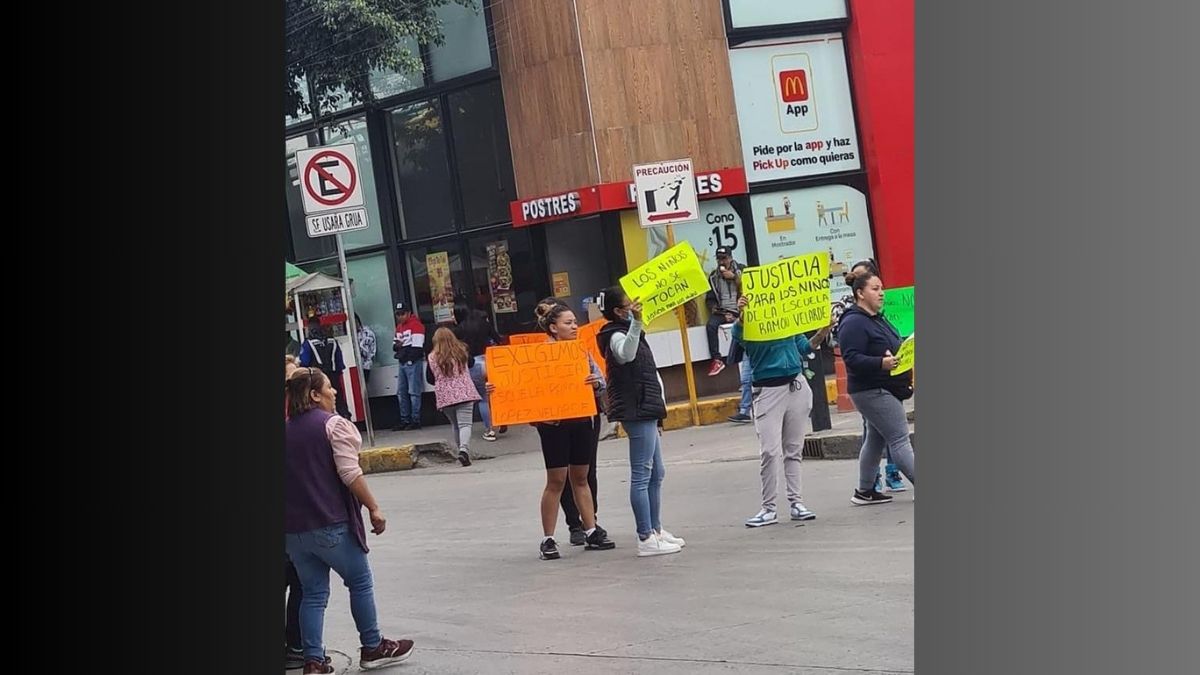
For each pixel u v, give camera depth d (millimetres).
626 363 8930
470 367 17453
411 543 10953
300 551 6395
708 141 18406
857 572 7539
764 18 18656
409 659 6645
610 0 18172
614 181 18078
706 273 18422
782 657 5938
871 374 9352
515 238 19078
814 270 9570
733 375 18109
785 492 10930
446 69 19328
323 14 18812
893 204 18812
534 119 18562
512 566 9227
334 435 6414
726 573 7969
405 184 19984
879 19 18766
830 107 18938
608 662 6172
